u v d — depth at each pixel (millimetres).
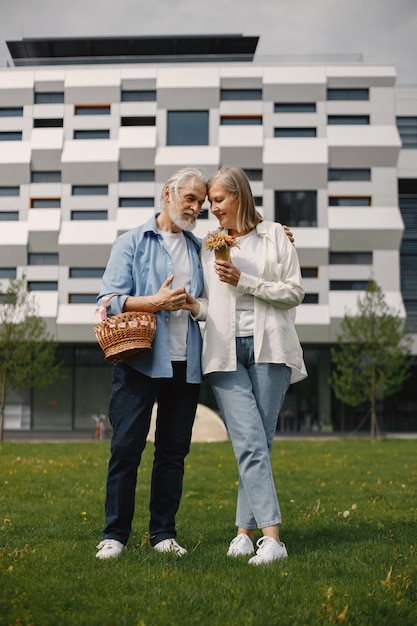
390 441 24250
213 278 4805
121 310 4559
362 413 36875
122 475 4559
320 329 35469
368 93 37562
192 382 4664
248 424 4566
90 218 37062
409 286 38500
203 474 10953
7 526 5789
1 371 26375
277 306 4715
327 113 37406
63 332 36062
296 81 37156
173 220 4719
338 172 37219
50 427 37625
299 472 11711
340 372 36844
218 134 37031
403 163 38781
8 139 37688
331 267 36375
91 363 37844
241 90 37594
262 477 4520
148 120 38062
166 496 4750
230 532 5629
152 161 37000
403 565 4219
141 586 3707
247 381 4684
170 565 4168
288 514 6785
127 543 4891
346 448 18766
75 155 36906
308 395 37062
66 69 37781
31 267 36688
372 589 3682
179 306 4512
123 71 37625
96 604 3398
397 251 36500
